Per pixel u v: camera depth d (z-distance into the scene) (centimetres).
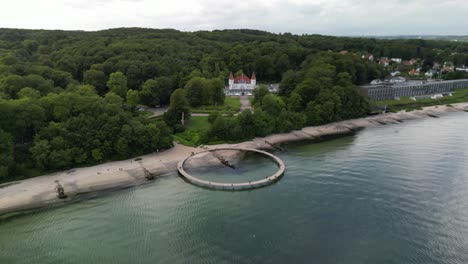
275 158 11312
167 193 8969
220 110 16512
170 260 6225
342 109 17238
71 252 6469
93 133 10794
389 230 7162
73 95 11625
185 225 7381
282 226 7319
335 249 6538
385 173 10112
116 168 10400
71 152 10138
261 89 17375
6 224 7375
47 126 10581
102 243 6750
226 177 9969
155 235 7012
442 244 6700
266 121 14275
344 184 9375
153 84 16988
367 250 6519
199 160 11275
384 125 16650
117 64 18950
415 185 9262
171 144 12356
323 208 8069
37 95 12450
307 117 15988
